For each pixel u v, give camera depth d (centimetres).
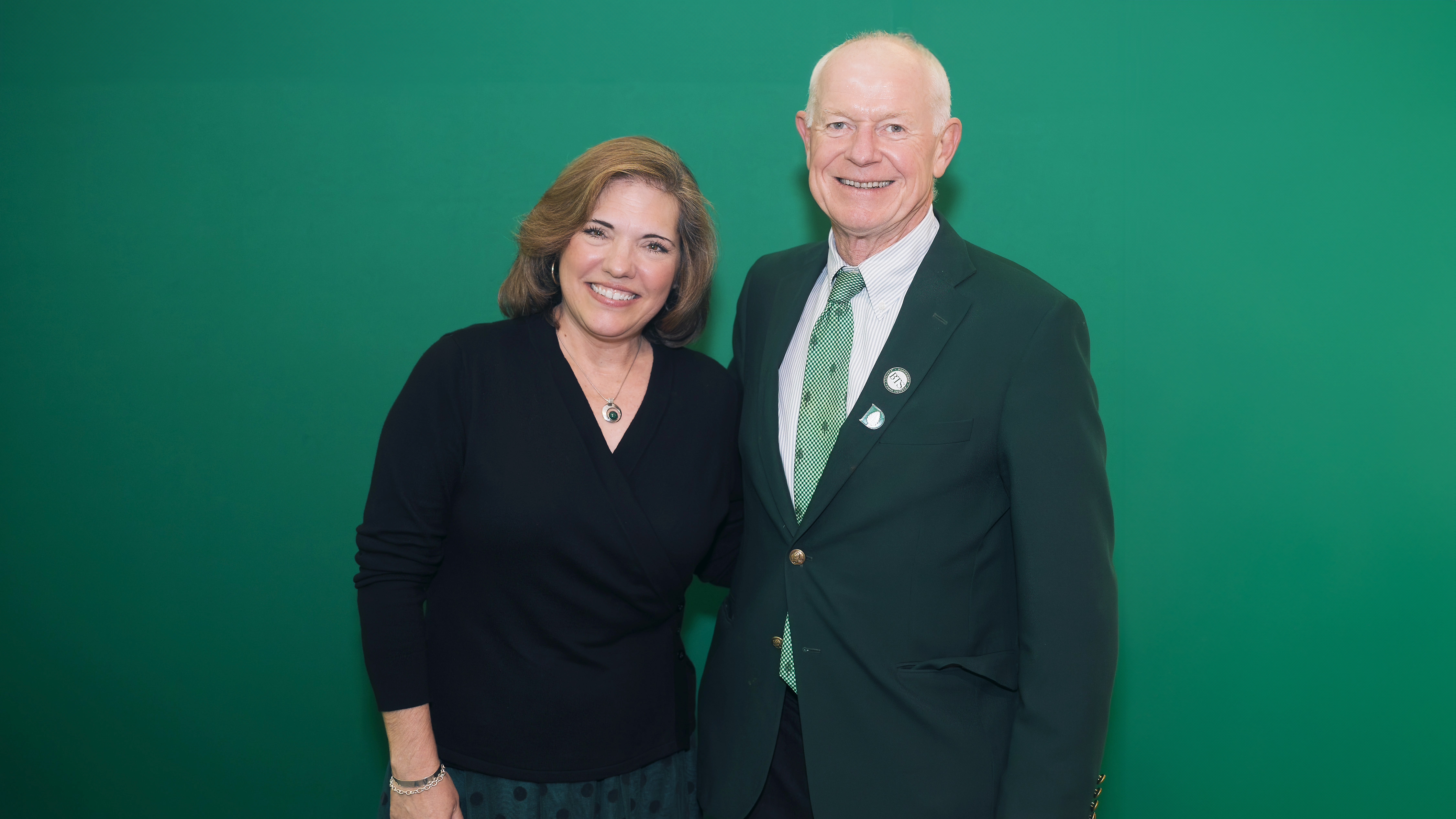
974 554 120
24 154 187
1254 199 183
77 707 197
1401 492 185
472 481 127
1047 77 184
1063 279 187
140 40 185
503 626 128
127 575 195
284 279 190
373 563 125
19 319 190
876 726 119
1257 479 188
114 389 192
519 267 136
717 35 184
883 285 126
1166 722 195
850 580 120
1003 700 123
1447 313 181
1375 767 191
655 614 135
